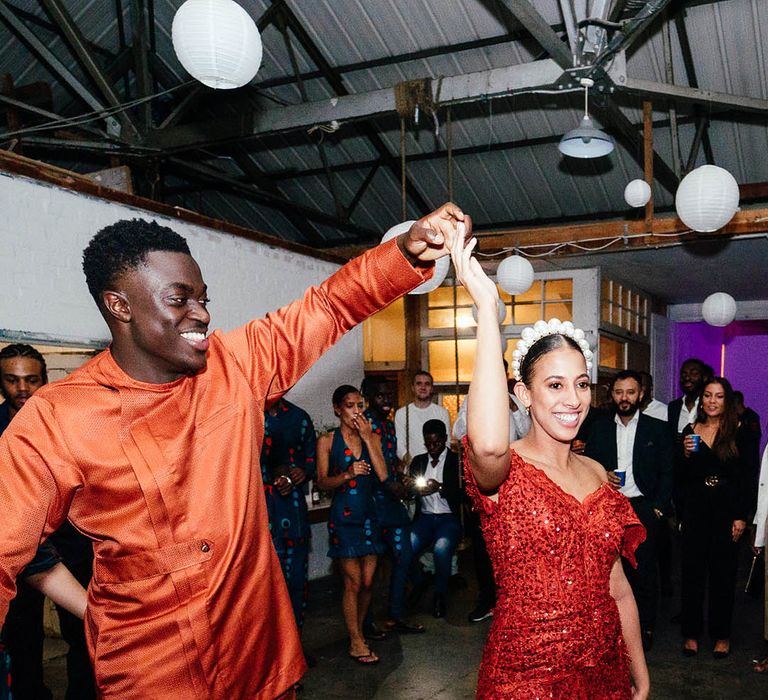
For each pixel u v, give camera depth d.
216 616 1.19
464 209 8.05
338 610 4.91
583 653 1.54
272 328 1.41
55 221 3.88
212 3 2.84
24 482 1.13
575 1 4.12
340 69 6.52
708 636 4.34
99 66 5.37
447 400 8.07
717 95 4.99
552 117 6.61
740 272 7.98
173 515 1.18
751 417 5.67
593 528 1.60
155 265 1.16
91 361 1.27
